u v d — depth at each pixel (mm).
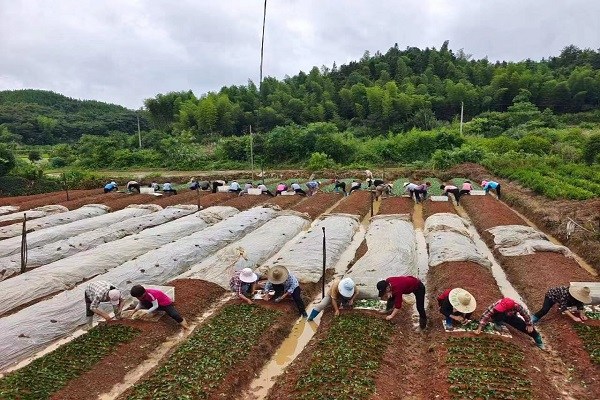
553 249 18172
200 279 16297
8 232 23766
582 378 10438
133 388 9969
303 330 13531
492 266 18281
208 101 67688
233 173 48156
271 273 14086
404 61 88562
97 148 59125
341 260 19516
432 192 33750
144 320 13195
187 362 11008
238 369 10953
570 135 48438
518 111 62969
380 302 14258
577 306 12406
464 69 85750
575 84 72938
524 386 9680
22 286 15477
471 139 52844
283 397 9812
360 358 11000
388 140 54125
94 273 17500
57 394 9922
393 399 9727
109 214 27547
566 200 27250
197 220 25031
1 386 10062
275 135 54031
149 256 18328
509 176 37125
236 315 13555
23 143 90438
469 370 10273
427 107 66375
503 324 12516
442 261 17484
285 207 30188
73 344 11992
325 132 55281
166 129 75062
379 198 32281
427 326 13094
